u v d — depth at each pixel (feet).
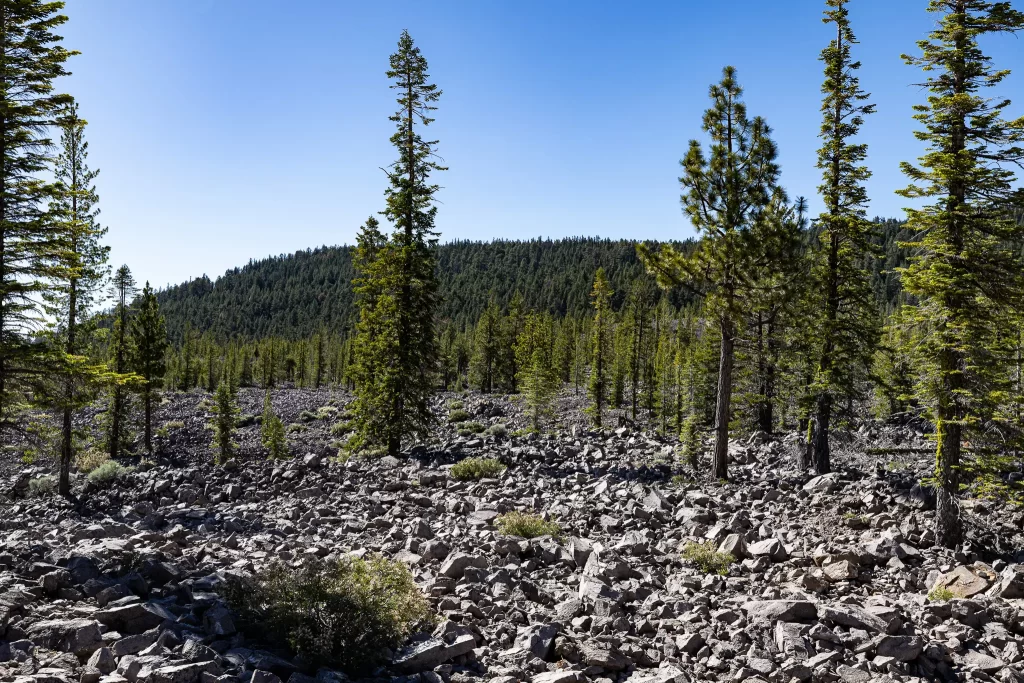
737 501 60.18
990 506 53.36
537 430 143.33
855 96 80.84
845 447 100.42
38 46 49.01
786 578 39.50
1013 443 44.19
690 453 88.07
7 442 69.26
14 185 48.49
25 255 49.47
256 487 67.72
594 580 35.45
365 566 32.22
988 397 44.09
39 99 49.39
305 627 23.68
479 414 199.11
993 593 36.11
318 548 41.34
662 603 33.99
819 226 81.92
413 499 58.95
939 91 47.57
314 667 23.11
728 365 74.95
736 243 68.85
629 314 244.42
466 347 377.09
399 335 94.12
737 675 26.14
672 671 25.67
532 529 46.34
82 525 45.65
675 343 239.91
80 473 95.96
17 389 53.06
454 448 97.96
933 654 28.37
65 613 23.91
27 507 65.10
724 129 71.61
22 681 18.40
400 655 25.09
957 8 46.52
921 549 44.93
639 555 43.91
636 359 210.79
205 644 23.36
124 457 126.41
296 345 494.18
